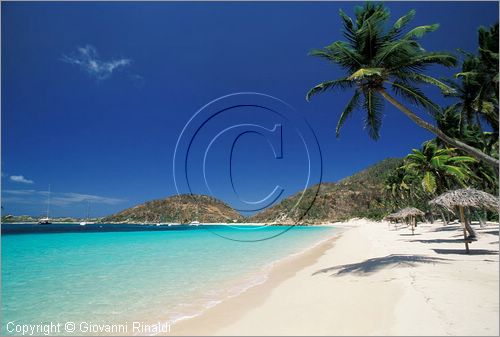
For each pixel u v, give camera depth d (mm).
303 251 23203
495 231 27188
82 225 139750
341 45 12516
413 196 57750
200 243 33656
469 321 5688
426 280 8703
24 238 42500
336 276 11016
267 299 8766
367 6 12938
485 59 21734
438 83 12133
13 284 12227
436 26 11695
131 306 9016
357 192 136375
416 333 5340
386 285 8672
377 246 21172
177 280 12500
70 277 13500
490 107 22719
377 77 12531
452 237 24391
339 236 41625
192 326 6949
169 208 145625
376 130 14250
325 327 6027
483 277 8969
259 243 33156
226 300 9133
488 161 11672
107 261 18594
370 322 6062
